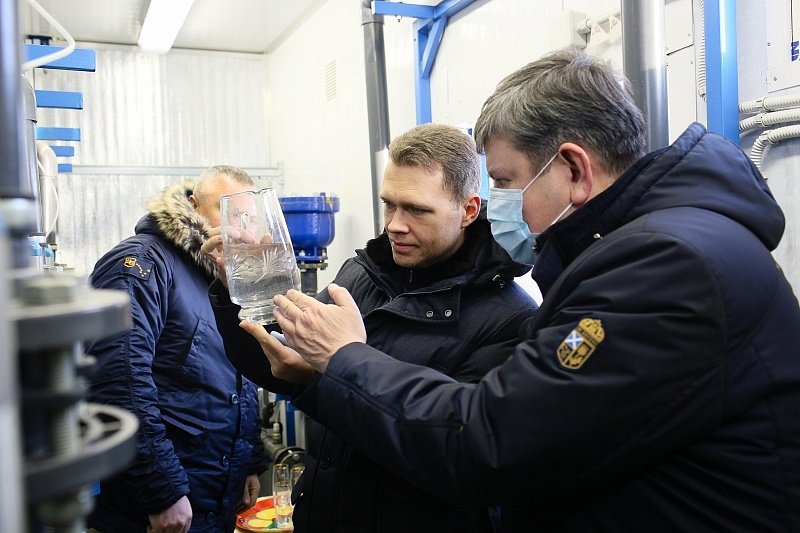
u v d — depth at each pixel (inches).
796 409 32.6
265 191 48.2
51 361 14.9
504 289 53.6
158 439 71.1
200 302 79.7
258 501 106.8
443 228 52.3
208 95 229.1
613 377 31.0
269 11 191.6
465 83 118.0
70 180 212.1
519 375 33.4
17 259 16.5
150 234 79.7
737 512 31.8
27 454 14.7
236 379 82.2
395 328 53.2
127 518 73.7
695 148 36.4
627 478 33.8
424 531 49.1
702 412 31.0
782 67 65.9
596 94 37.5
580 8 90.4
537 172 39.3
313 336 40.4
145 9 187.3
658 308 31.2
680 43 75.8
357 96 159.9
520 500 35.6
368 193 156.3
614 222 36.4
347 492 50.9
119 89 219.1
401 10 119.1
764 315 32.4
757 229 34.9
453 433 34.5
